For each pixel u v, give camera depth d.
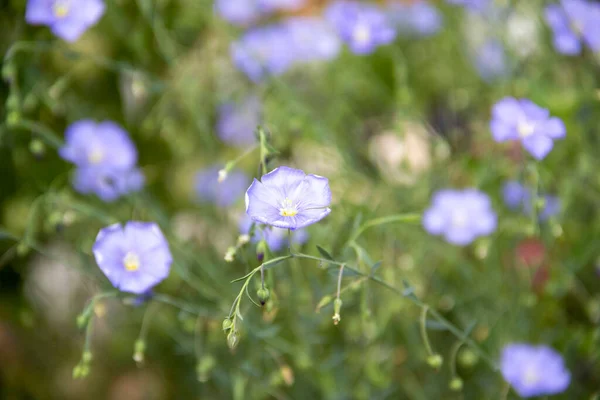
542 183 0.57
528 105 0.54
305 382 0.59
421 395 0.58
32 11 0.56
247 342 0.57
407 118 0.62
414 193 0.61
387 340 0.59
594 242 0.59
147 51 0.62
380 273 0.57
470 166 0.62
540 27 0.66
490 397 0.57
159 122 0.63
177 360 0.62
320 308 0.50
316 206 0.48
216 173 0.63
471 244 0.61
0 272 0.61
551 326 0.60
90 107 0.62
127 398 0.62
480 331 0.59
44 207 0.59
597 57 0.64
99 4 0.56
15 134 0.60
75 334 0.62
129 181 0.60
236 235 0.61
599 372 0.59
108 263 0.51
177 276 0.59
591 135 0.63
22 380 0.62
